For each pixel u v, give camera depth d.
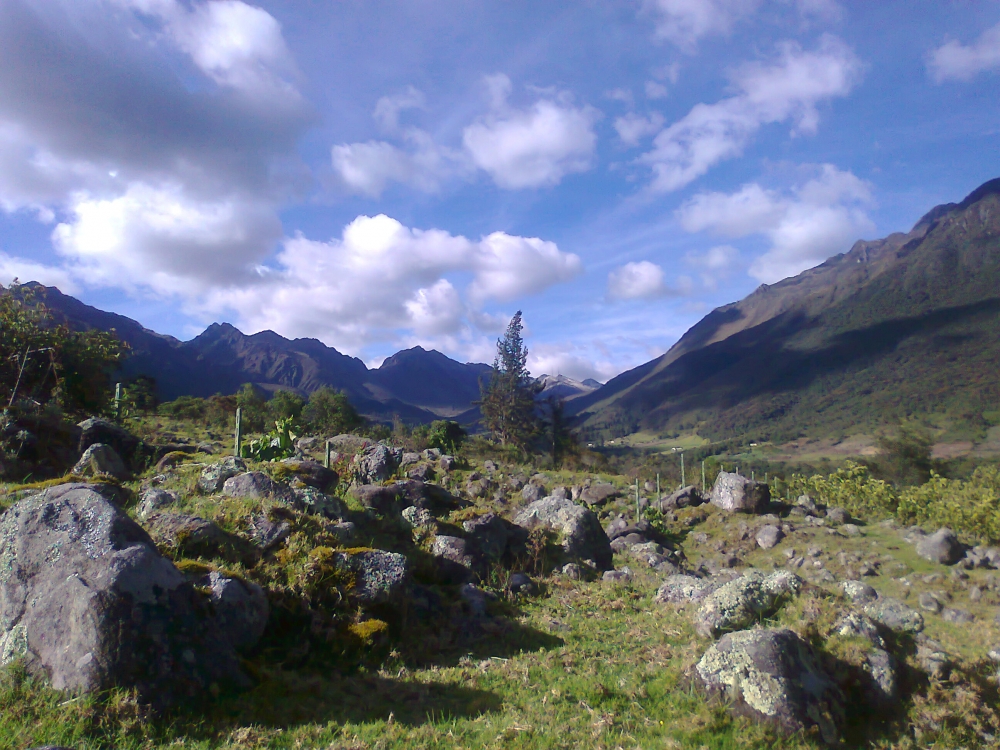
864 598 7.28
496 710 5.45
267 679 5.24
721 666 5.68
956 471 47.53
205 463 11.45
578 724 5.24
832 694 5.52
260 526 7.17
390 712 5.19
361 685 5.66
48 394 18.45
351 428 34.91
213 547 6.61
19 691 4.34
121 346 21.52
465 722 5.11
